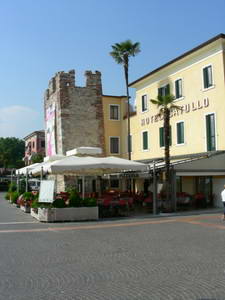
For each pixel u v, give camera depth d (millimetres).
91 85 38344
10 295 6734
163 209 23000
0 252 10812
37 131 75062
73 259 9805
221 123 26203
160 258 9805
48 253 10625
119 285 7340
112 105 41312
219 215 20641
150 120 35188
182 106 30250
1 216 21547
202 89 28109
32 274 8281
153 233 14297
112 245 11812
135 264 9172
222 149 26078
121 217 20391
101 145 38031
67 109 36812
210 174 24297
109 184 37219
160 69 32656
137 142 37656
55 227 16516
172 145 31391
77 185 35000
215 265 8961
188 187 28219
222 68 26188
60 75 36938
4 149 95250
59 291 6965
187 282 7496
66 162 19828
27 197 24703
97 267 8898
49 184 19219
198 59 28609
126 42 35562
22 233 14688
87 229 15758
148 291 6906
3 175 78500
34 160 63500
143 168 20922
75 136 36812
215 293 6742
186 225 16578
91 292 6883
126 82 35938
